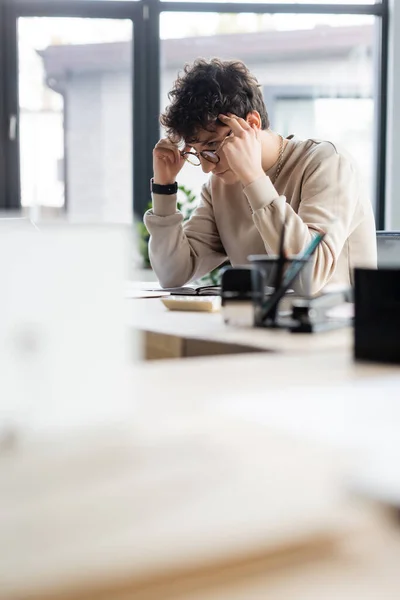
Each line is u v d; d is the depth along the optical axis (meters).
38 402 0.59
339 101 4.73
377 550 0.42
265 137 2.35
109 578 0.37
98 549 0.40
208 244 2.64
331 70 4.71
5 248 0.57
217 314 1.69
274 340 1.27
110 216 4.62
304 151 2.36
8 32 4.45
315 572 0.40
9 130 4.50
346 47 4.71
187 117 2.19
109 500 0.46
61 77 4.54
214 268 2.73
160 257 2.56
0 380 0.57
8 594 0.35
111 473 0.52
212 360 1.08
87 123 4.58
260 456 0.56
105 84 4.56
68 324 0.60
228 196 2.54
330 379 0.93
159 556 0.39
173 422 0.67
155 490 0.48
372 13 4.71
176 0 4.53
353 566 0.40
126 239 0.62
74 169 4.59
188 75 2.26
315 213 2.14
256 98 2.31
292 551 0.41
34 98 4.52
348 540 0.42
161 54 4.57
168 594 0.38
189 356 1.34
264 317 1.42
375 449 0.59
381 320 1.05
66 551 0.39
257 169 2.09
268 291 1.42
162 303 1.93
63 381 0.60
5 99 4.49
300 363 1.05
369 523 0.44
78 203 4.60
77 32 4.52
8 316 0.57
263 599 0.37
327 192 2.21
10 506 0.46
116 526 0.43
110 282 0.62
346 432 0.66
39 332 0.58
